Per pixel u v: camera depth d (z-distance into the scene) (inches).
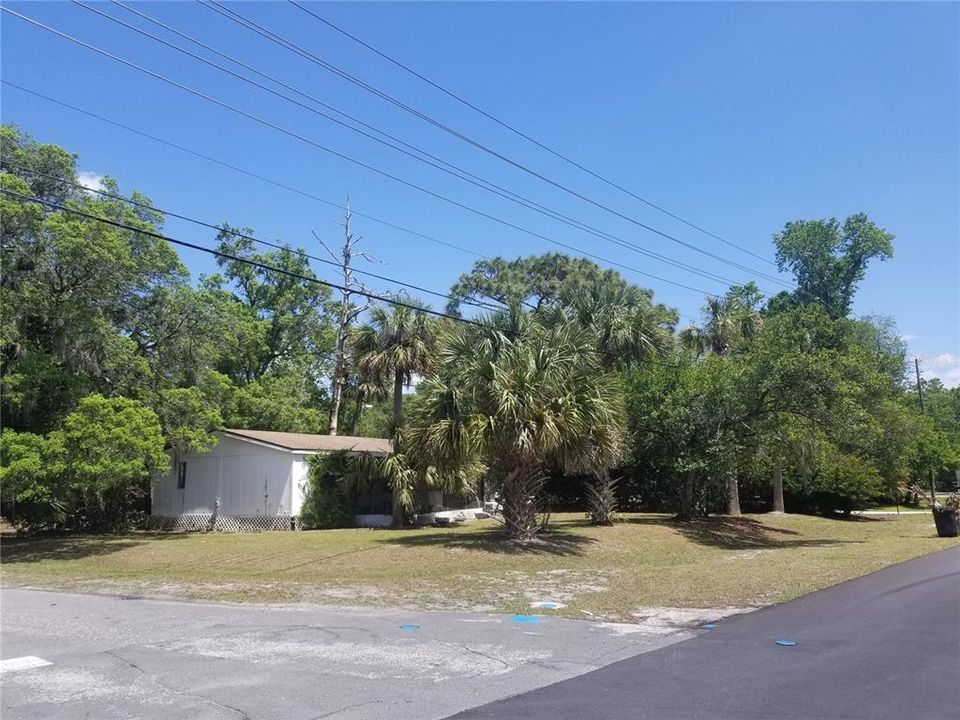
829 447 1026.7
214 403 1063.0
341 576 588.4
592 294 996.6
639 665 291.4
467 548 706.8
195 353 1019.9
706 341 1556.3
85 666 294.8
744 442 999.0
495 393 691.4
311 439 1163.3
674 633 359.3
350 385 1755.7
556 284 1994.3
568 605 453.4
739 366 996.6
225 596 498.0
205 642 339.9
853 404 959.6
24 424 811.4
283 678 274.7
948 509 923.4
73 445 740.7
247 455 1070.4
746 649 317.4
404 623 392.8
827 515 1493.6
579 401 717.3
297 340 1731.1
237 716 231.5
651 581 541.0
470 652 317.1
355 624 388.2
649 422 1000.9
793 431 954.1
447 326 1111.0
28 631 370.3
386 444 1255.5
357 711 235.6
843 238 1782.7
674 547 812.6
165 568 667.4
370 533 919.7
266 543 824.9
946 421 2511.1
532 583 547.5
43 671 287.4
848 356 1028.5
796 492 1513.3
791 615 401.1
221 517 1074.7
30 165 874.8
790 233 1798.7
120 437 742.5
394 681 270.1
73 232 794.2
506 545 725.9
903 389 1758.1
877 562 637.9
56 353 845.2
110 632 366.6
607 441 723.4
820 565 623.2
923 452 1530.5
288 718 229.5
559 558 682.2
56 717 231.1
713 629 367.6
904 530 1114.1
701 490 1125.7
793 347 948.6
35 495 741.3
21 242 783.7
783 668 281.7
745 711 229.5
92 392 884.6
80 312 828.6
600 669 285.9
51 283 826.2
